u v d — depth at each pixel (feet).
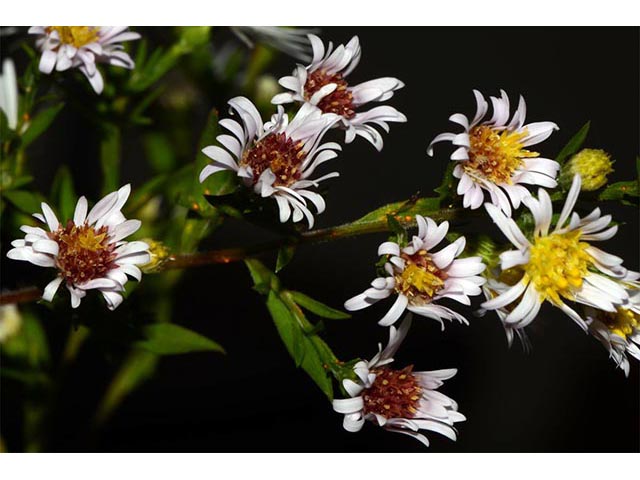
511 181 0.40
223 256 0.43
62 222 0.47
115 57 0.46
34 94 0.46
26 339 0.50
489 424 0.61
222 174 0.44
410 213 0.41
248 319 0.61
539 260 0.39
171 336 0.45
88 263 0.40
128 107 0.52
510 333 0.40
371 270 0.61
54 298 0.42
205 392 0.60
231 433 0.59
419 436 0.41
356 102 0.43
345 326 0.59
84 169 0.60
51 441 0.56
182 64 0.52
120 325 0.44
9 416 0.56
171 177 0.49
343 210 0.62
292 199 0.39
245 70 0.55
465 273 0.40
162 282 0.52
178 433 0.59
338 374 0.41
